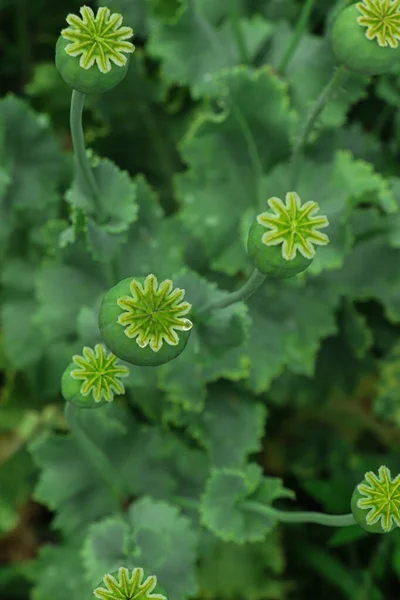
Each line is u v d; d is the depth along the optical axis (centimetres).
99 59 84
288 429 149
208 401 124
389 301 131
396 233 127
